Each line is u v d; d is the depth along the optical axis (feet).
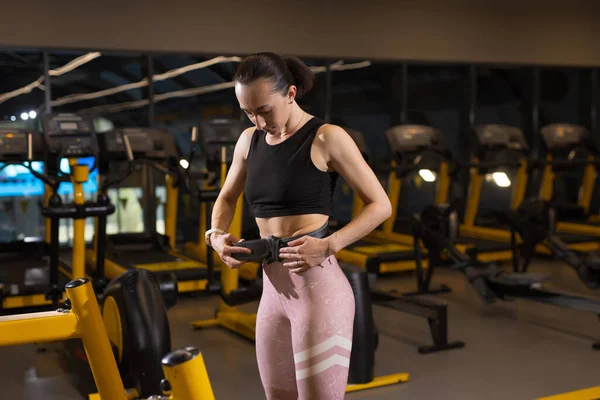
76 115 17.94
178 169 19.11
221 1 24.61
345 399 12.03
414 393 12.33
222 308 17.52
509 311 18.52
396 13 27.27
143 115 24.76
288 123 6.17
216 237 6.56
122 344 11.22
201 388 4.29
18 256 21.40
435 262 19.69
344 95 28.66
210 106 26.55
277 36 25.52
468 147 29.55
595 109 31.71
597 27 30.81
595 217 30.27
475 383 12.84
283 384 6.64
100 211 15.85
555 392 12.29
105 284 16.16
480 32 28.73
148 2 23.63
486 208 31.37
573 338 15.88
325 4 26.13
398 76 28.22
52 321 6.38
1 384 13.16
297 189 6.11
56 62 24.03
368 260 21.42
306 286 6.15
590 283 18.62
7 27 21.89
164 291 12.84
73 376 13.60
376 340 13.14
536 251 26.66
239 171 6.84
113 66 24.73
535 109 30.22
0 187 24.56
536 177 30.68
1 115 23.21
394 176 24.95
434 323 15.01
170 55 24.25
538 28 29.73
